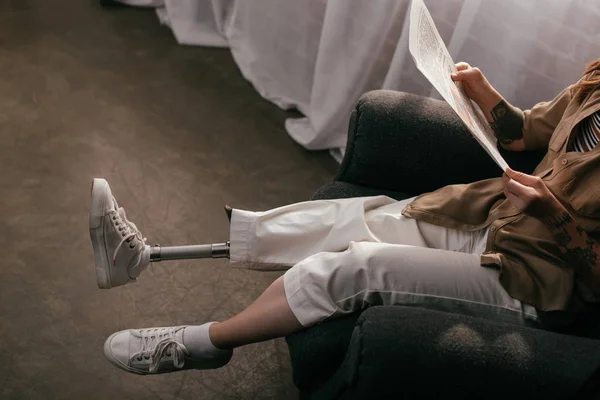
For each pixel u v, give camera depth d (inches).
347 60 80.9
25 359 59.2
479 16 67.9
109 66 95.1
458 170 56.9
